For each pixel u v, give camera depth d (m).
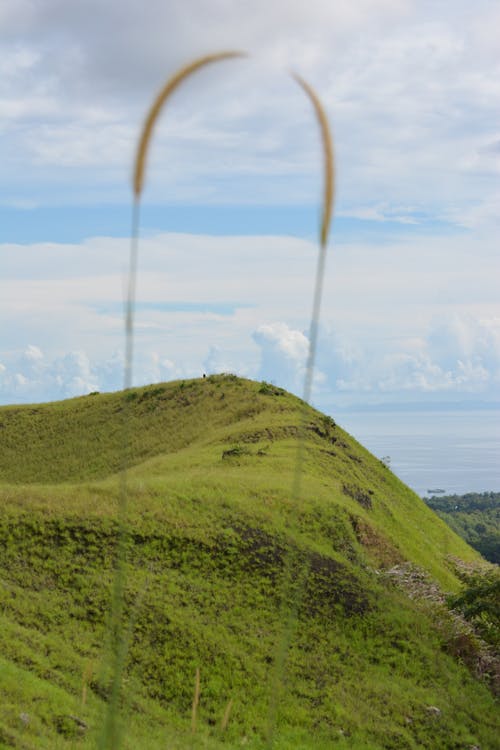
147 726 15.95
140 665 18.77
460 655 22.83
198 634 20.38
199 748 15.54
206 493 28.81
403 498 47.53
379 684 20.55
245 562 24.66
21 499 26.19
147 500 27.42
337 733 17.84
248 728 17.28
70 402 63.56
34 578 21.78
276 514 28.19
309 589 24.03
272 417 46.88
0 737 12.99
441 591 27.67
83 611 20.48
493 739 19.20
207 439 45.59
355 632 22.69
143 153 2.15
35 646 18.19
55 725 14.42
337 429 50.34
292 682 19.53
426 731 19.00
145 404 56.47
